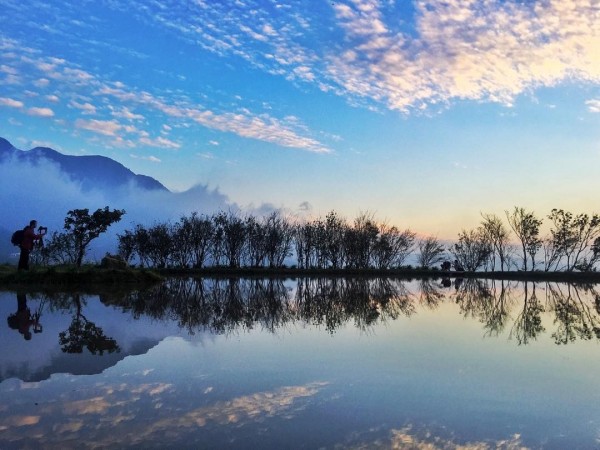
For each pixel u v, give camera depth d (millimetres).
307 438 3971
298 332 9703
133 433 4012
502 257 44812
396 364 6812
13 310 12336
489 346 8375
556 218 41250
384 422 4406
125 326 10094
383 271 41719
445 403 5020
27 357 6957
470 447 3887
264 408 4730
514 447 3908
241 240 43062
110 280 22109
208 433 4035
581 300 19266
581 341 9023
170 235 42344
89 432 4020
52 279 20766
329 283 28531
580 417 4652
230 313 12852
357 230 45094
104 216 31453
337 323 11148
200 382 5668
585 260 40156
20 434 3963
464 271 43656
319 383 5711
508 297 20344
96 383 5570
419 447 3861
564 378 6129
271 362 6824
